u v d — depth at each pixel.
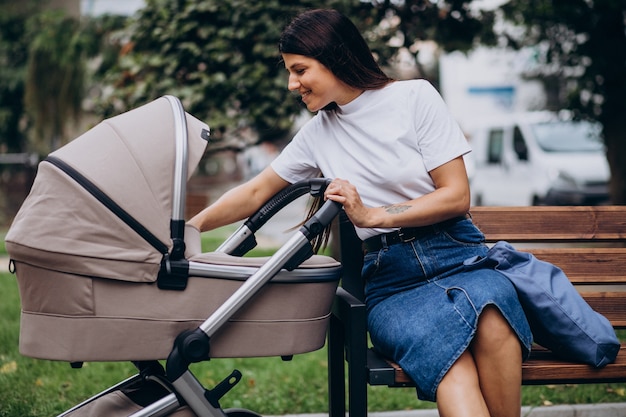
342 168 2.65
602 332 2.47
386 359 2.54
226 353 2.30
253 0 5.55
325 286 2.39
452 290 2.41
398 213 2.45
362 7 5.88
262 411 3.71
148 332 2.22
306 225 2.31
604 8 7.56
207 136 2.35
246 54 5.75
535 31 8.31
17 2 17.83
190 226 2.37
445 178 2.54
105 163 2.19
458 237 2.58
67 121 13.73
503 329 2.34
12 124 17.78
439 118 2.57
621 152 8.38
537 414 3.59
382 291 2.64
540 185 11.14
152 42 5.84
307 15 2.56
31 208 2.17
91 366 4.36
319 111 2.73
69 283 2.16
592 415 3.61
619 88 8.12
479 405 2.28
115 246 2.17
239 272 2.27
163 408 2.31
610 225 3.17
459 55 7.26
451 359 2.31
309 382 4.14
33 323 2.22
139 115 2.32
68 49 13.14
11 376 4.14
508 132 12.23
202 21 5.64
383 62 5.73
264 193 2.81
